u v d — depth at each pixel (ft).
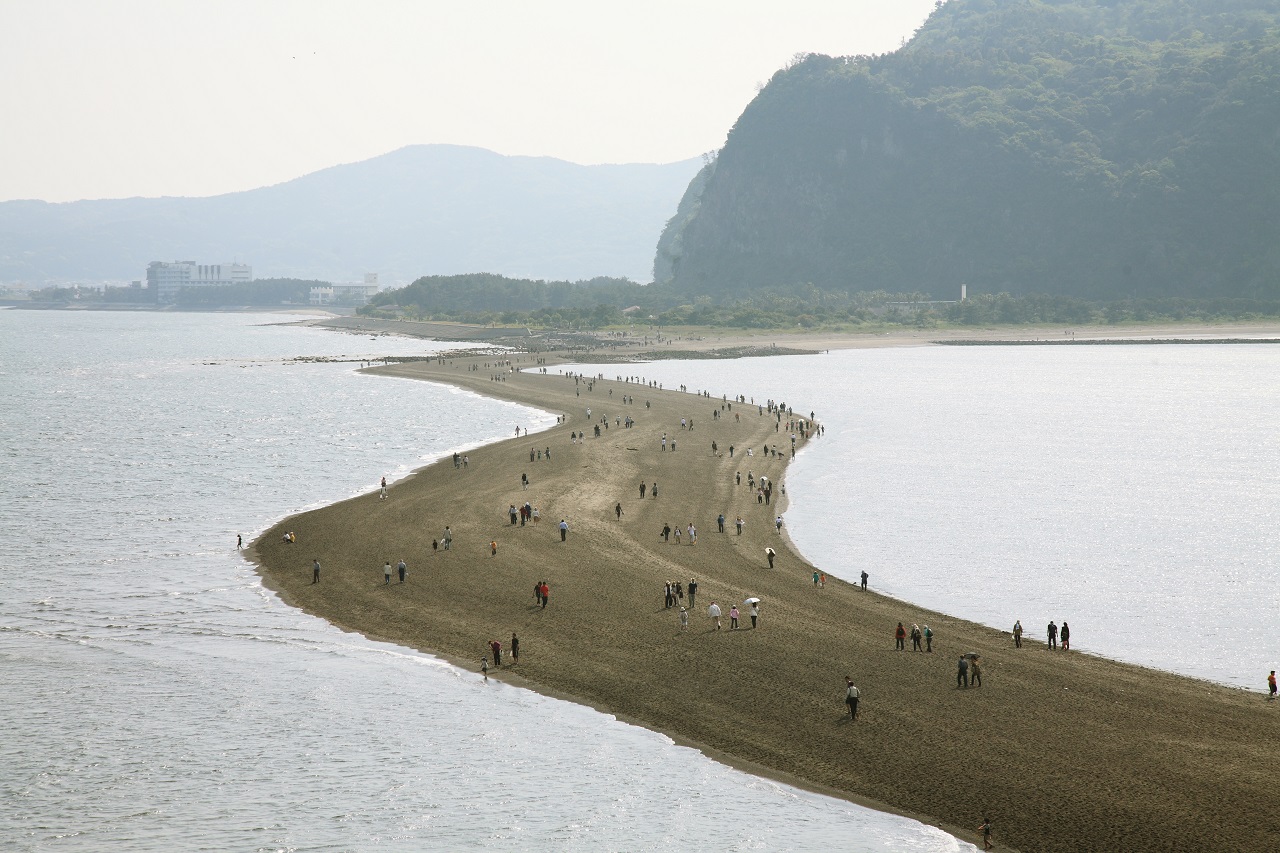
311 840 142.00
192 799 153.17
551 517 305.73
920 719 170.19
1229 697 181.68
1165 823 137.08
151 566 262.06
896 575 262.88
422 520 302.25
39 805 151.53
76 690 188.24
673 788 152.15
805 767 156.66
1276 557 286.05
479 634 212.02
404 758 163.63
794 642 205.16
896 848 134.10
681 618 215.10
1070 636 217.36
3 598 237.66
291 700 183.62
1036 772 151.74
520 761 161.38
